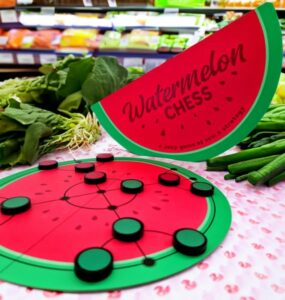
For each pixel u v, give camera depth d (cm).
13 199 44
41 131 64
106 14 204
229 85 54
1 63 206
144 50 193
